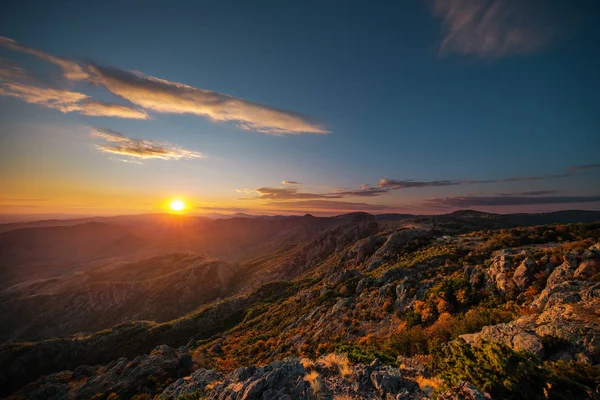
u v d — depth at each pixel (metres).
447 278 41.88
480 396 8.61
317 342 42.03
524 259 33.00
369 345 32.00
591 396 7.93
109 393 39.50
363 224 185.75
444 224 129.50
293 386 12.11
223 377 21.56
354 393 11.17
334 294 65.31
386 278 54.12
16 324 160.62
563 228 56.69
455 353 10.62
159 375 41.53
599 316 13.71
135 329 96.38
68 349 88.50
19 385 78.75
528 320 16.61
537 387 8.48
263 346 51.94
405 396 10.18
